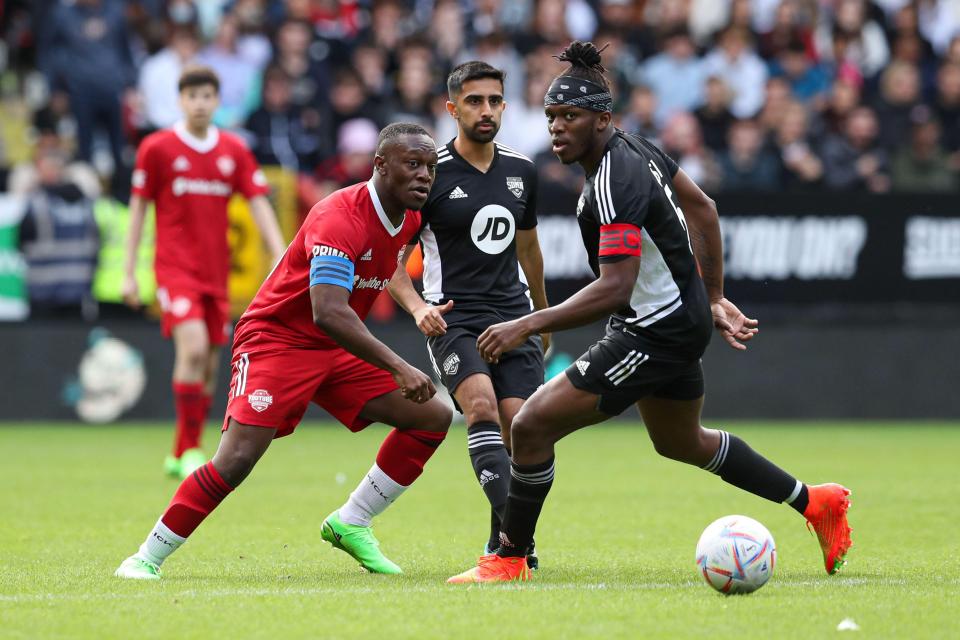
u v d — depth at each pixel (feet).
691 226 74.23
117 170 190.90
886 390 199.31
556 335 193.26
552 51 214.90
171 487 121.19
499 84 83.05
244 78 206.39
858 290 198.08
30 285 188.85
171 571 75.25
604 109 68.59
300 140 198.08
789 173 205.46
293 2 206.80
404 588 67.67
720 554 64.28
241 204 184.34
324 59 210.18
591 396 68.59
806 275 197.26
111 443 165.58
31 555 81.46
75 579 71.15
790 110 208.23
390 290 80.84
